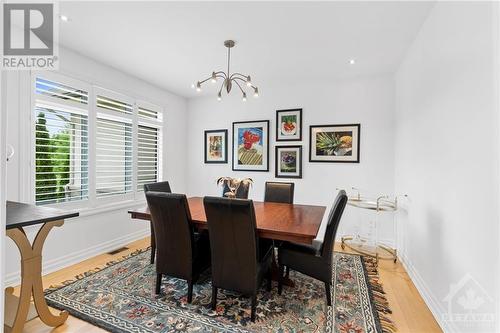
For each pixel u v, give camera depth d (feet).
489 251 4.29
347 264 9.34
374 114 11.48
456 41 5.39
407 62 9.08
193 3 6.30
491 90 4.21
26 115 7.78
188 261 6.61
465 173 5.06
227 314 6.26
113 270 8.66
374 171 11.50
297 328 5.77
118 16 6.89
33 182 7.95
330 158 12.20
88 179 9.76
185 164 15.65
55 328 5.73
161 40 8.29
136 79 12.00
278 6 6.39
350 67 10.46
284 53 9.17
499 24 4.00
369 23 7.15
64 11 6.68
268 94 13.42
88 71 9.68
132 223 11.89
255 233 5.85
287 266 7.13
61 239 8.86
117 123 11.15
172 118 14.48
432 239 6.65
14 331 5.16
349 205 11.11
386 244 11.26
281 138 13.12
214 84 12.87
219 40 8.24
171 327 5.75
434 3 6.30
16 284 7.52
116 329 5.66
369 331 5.71
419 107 7.75
